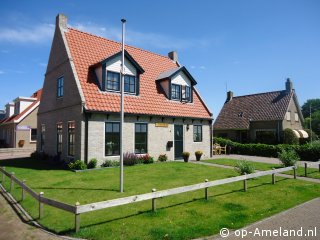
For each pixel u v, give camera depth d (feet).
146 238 19.26
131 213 24.79
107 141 52.01
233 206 27.50
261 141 106.01
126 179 39.78
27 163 59.67
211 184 30.32
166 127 63.31
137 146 57.52
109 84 54.85
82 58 56.54
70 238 19.58
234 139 115.24
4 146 110.93
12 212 26.27
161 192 25.71
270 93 115.34
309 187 37.40
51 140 63.26
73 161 51.11
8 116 117.19
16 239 19.70
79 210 20.39
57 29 61.62
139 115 56.85
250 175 35.27
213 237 19.99
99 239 19.20
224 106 129.59
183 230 20.75
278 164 60.49
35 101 102.68
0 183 39.78
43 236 20.15
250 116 111.96
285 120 102.53
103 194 30.99
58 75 60.39
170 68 75.87
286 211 26.40
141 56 71.00
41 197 24.00
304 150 73.00
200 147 71.67
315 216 25.00
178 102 68.18
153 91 64.34
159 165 54.39
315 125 167.53
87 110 48.39
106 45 64.49
